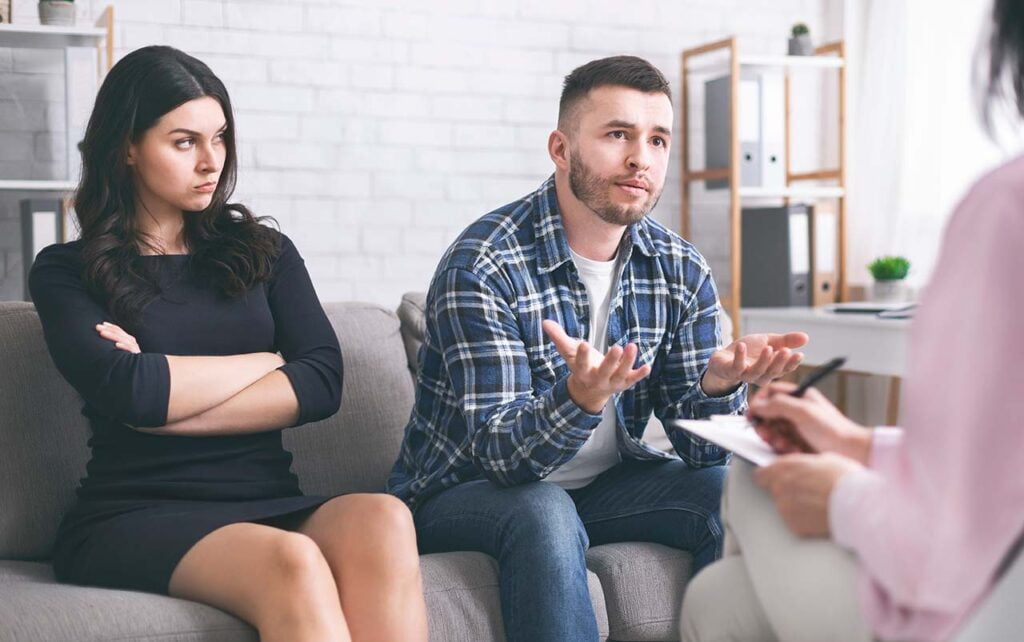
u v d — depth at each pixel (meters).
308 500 1.71
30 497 1.83
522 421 1.67
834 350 3.27
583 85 1.83
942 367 0.83
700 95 4.08
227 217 1.92
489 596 1.68
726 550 1.21
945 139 3.77
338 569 1.57
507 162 3.86
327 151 3.66
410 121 3.74
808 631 1.02
